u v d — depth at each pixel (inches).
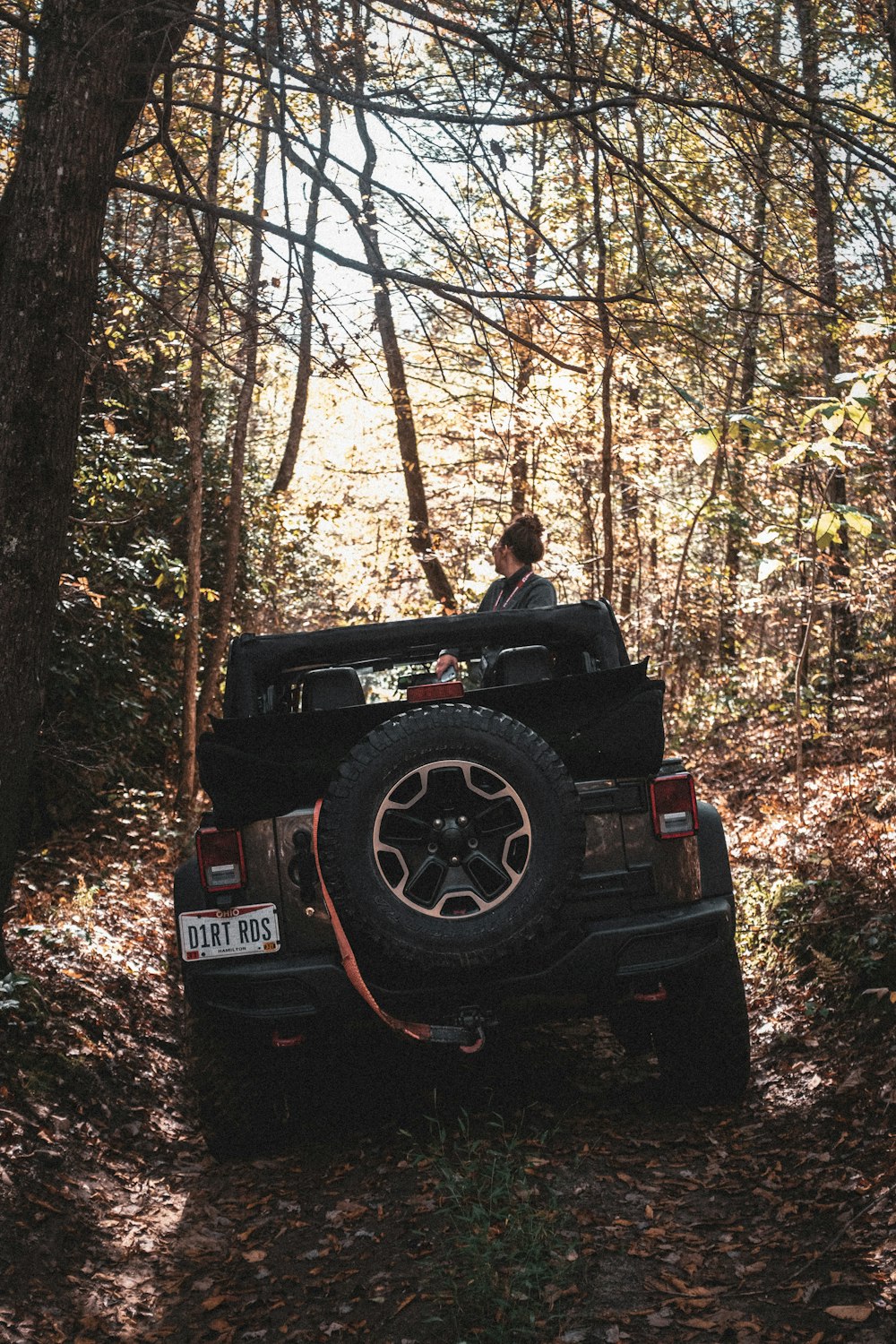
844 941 218.7
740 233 209.8
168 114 200.4
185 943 159.3
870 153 172.6
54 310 174.2
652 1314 120.6
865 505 374.0
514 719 156.3
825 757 435.2
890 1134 149.9
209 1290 137.7
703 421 173.3
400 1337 121.0
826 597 392.5
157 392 505.0
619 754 160.9
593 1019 228.8
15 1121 165.3
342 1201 157.5
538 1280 126.0
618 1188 151.6
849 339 250.4
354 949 157.4
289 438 614.2
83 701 407.2
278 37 184.1
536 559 236.7
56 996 216.4
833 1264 125.0
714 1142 164.6
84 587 288.0
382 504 722.2
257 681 193.2
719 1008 170.1
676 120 194.2
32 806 380.2
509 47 183.6
